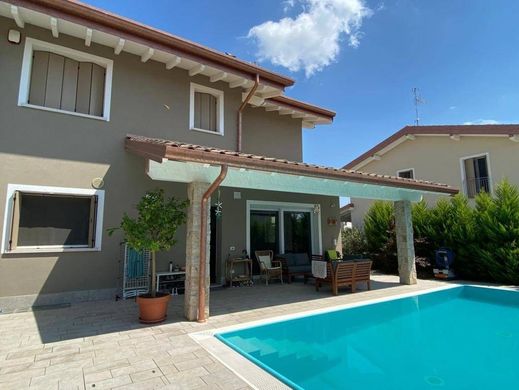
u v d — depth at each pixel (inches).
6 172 301.0
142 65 386.3
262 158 272.4
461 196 526.6
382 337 260.2
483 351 232.5
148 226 252.4
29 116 316.2
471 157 633.0
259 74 422.3
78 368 174.4
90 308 296.8
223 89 447.8
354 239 663.8
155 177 257.6
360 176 343.6
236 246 446.9
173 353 194.4
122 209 351.9
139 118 376.5
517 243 436.8
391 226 580.4
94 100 362.3
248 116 485.7
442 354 225.5
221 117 442.9
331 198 565.0
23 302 296.5
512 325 292.8
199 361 183.5
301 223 541.3
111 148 354.3
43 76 338.0
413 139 735.1
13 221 296.4
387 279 496.1
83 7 306.5
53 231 319.6
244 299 344.2
